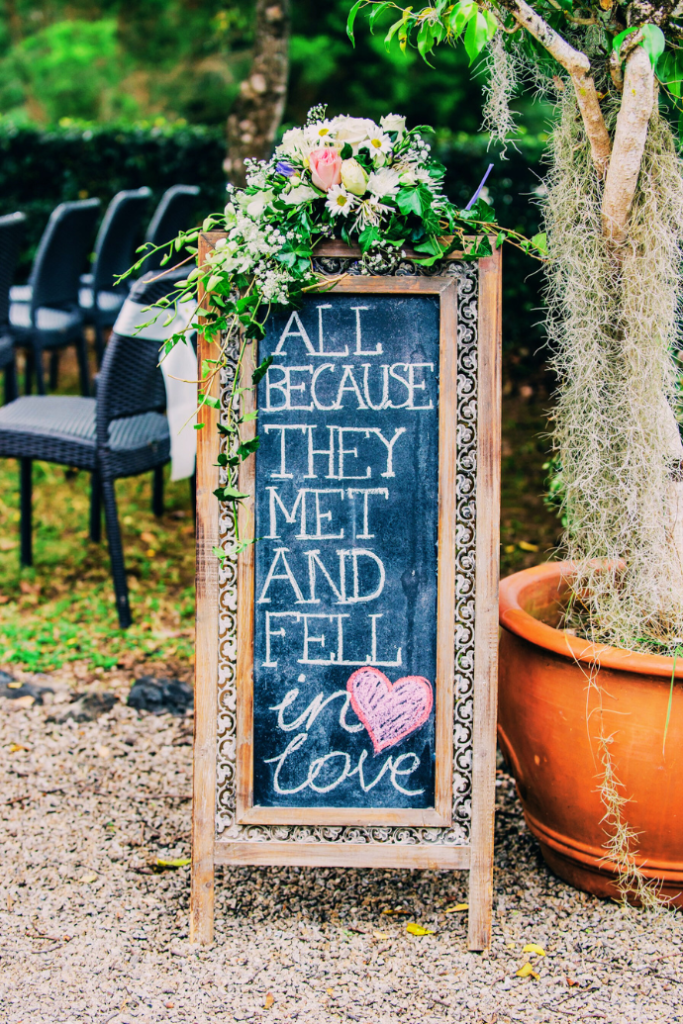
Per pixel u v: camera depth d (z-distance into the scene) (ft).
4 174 28.02
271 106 16.12
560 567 9.48
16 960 7.25
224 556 7.18
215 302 7.16
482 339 7.27
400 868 7.88
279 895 8.18
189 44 49.21
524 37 8.21
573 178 8.30
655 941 7.62
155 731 10.69
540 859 8.80
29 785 9.57
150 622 13.15
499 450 7.32
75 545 15.70
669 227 8.05
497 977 7.18
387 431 7.43
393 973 7.22
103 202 28.12
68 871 8.34
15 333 17.04
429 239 7.07
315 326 7.37
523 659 8.14
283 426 7.44
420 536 7.48
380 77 40.81
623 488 8.14
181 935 7.62
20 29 52.85
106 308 19.79
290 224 7.09
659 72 7.53
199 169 27.81
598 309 8.24
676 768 7.50
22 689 11.21
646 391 8.13
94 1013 6.73
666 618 8.32
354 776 7.57
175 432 12.35
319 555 7.50
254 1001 6.89
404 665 7.54
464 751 7.50
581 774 7.78
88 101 50.57
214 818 7.52
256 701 7.57
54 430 12.62
